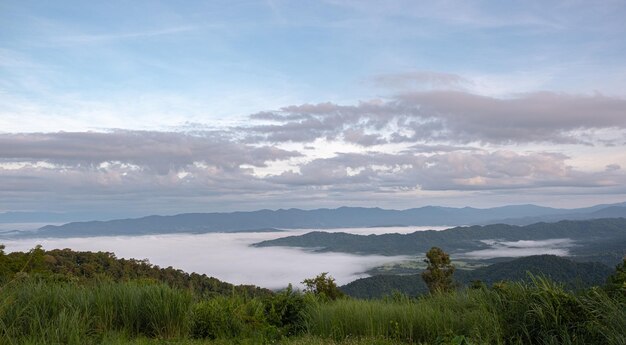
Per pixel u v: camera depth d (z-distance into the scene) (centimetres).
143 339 652
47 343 536
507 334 605
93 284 783
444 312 719
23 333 580
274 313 828
